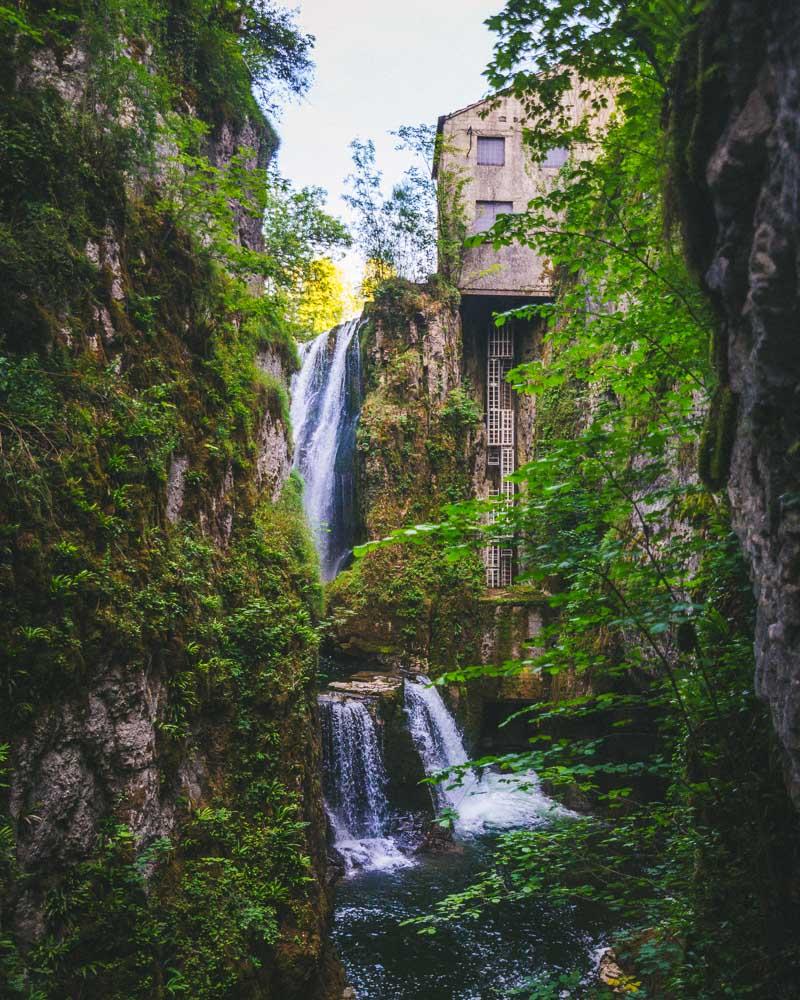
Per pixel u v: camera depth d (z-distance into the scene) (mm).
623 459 5125
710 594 6383
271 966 8094
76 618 6574
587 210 6203
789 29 2809
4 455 6230
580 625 5332
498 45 5184
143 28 9969
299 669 10477
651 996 6336
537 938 11422
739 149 3314
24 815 5836
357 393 27094
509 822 17688
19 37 7578
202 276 10609
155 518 8359
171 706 7961
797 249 2973
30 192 7391
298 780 9680
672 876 6027
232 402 11086
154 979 6562
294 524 12953
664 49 4715
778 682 3564
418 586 23781
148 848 7066
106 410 7680
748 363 3639
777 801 5367
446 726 21234
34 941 5727
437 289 26531
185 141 10125
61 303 7371
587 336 6629
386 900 13102
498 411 27609
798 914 5020
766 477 3629
